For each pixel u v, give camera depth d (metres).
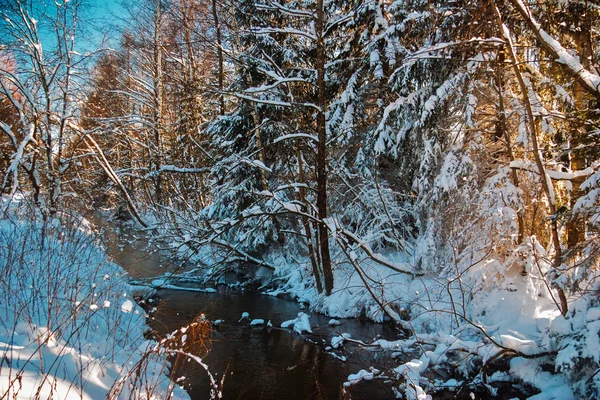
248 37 11.02
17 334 4.06
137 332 6.09
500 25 6.00
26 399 2.94
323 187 9.83
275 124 11.43
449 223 8.54
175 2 14.07
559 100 7.32
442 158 8.94
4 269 5.33
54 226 8.52
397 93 10.18
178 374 5.77
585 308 5.19
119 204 20.39
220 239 11.98
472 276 7.71
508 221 7.37
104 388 3.74
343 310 9.52
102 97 17.19
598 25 7.46
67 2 12.19
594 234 5.43
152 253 13.98
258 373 6.38
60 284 5.41
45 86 12.00
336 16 10.55
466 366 6.25
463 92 8.37
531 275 6.93
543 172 5.87
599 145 5.87
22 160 11.16
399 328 8.54
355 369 6.70
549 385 5.30
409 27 9.52
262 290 12.12
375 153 10.09
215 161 12.66
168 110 19.41
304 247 12.71
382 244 11.39
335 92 11.92
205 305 9.92
